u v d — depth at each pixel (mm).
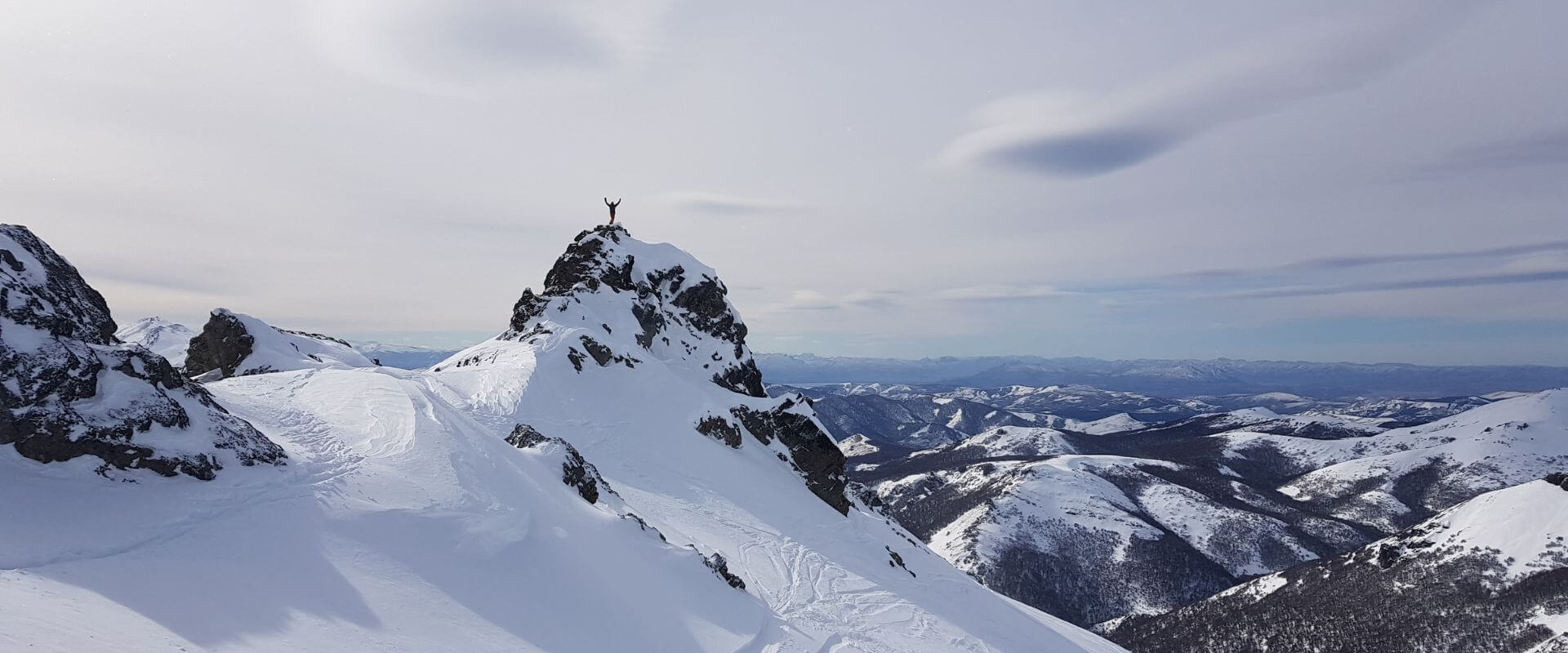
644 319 83625
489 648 21812
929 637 41062
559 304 78625
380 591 22797
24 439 24047
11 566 18188
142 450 25672
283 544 23625
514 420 56312
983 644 43125
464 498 30875
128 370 28453
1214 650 193250
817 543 53000
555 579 27953
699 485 56312
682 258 94062
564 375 66750
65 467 24094
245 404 39438
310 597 21203
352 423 39000
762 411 71938
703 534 46844
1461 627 168000
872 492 82500
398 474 31906
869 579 48625
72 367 26266
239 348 66250
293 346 70250
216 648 16688
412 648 20219
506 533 29328
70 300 31188
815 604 40656
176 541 22094
